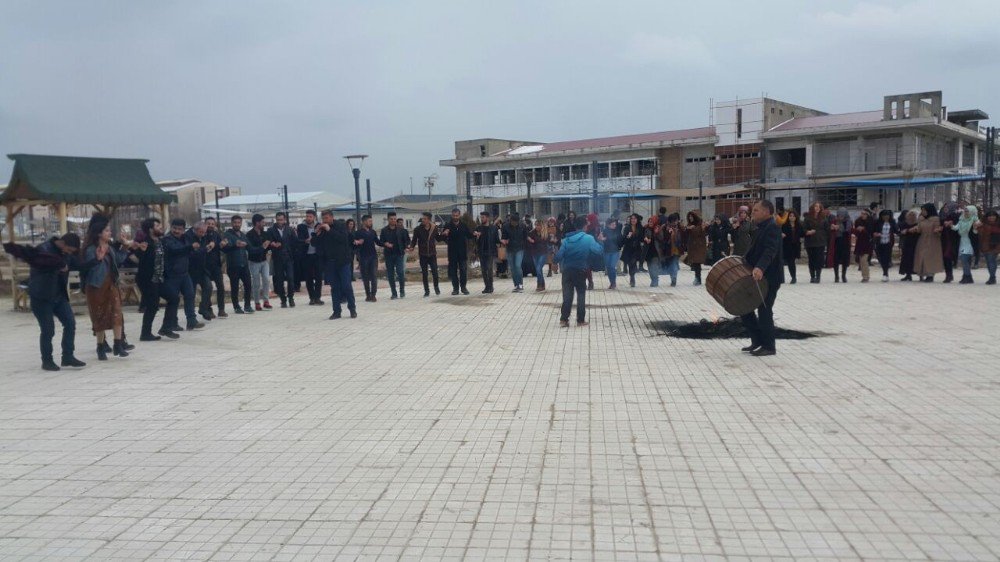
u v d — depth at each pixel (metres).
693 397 7.24
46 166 18.20
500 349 10.09
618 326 11.97
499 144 68.31
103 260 10.03
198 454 5.95
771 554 3.99
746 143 51.56
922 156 47.34
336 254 13.66
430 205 41.88
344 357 9.84
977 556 3.92
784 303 14.06
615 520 4.45
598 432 6.18
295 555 4.14
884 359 8.77
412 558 4.05
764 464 5.34
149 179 20.38
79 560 4.16
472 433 6.25
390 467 5.48
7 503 5.03
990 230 16.52
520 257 18.05
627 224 19.52
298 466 5.58
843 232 18.05
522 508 4.66
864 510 4.52
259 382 8.48
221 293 14.38
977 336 10.07
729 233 20.11
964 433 5.94
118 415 7.21
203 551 4.22
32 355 10.77
